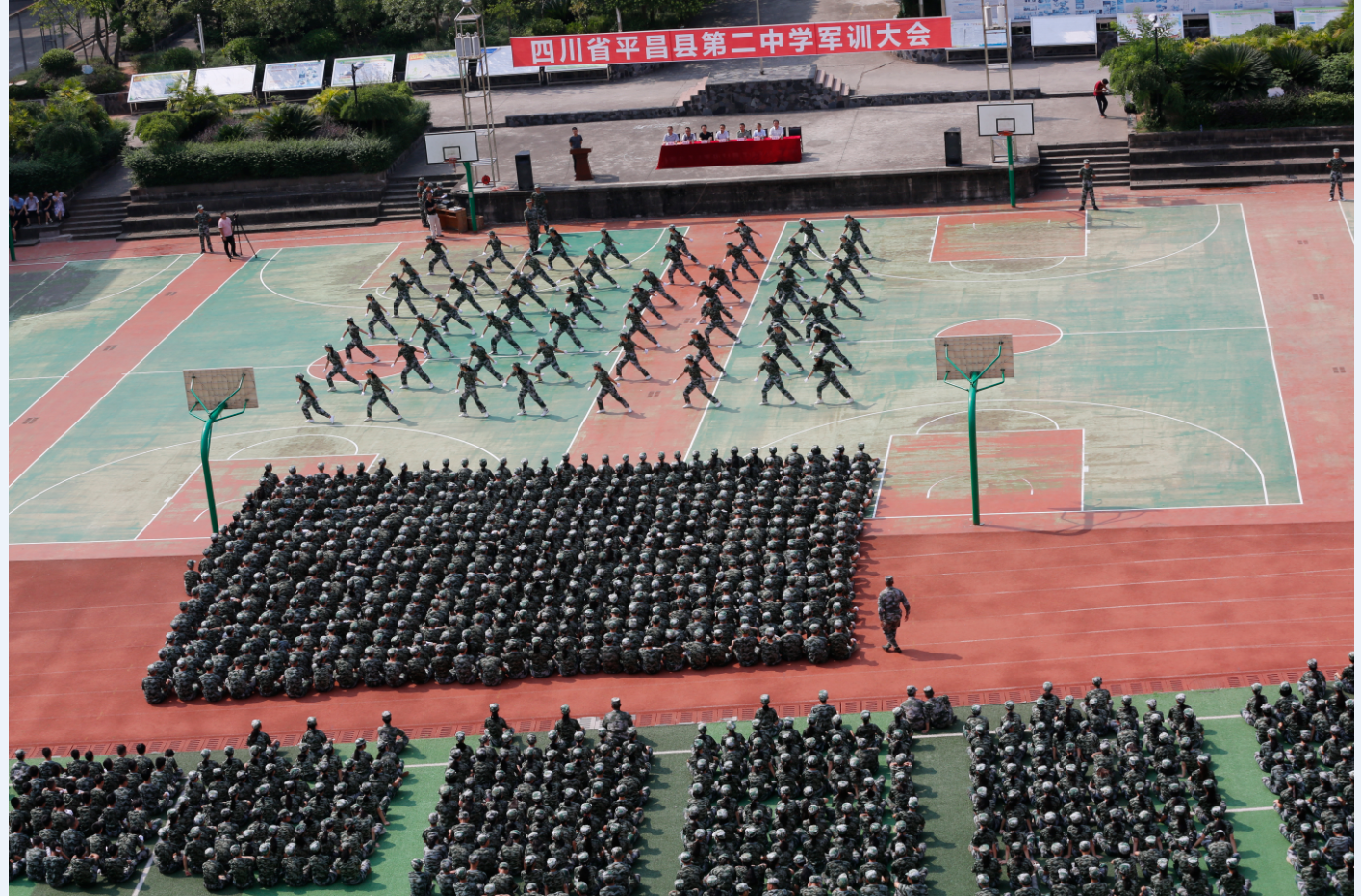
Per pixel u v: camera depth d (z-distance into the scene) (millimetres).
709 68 98812
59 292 72125
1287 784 29625
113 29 106250
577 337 59812
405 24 103750
